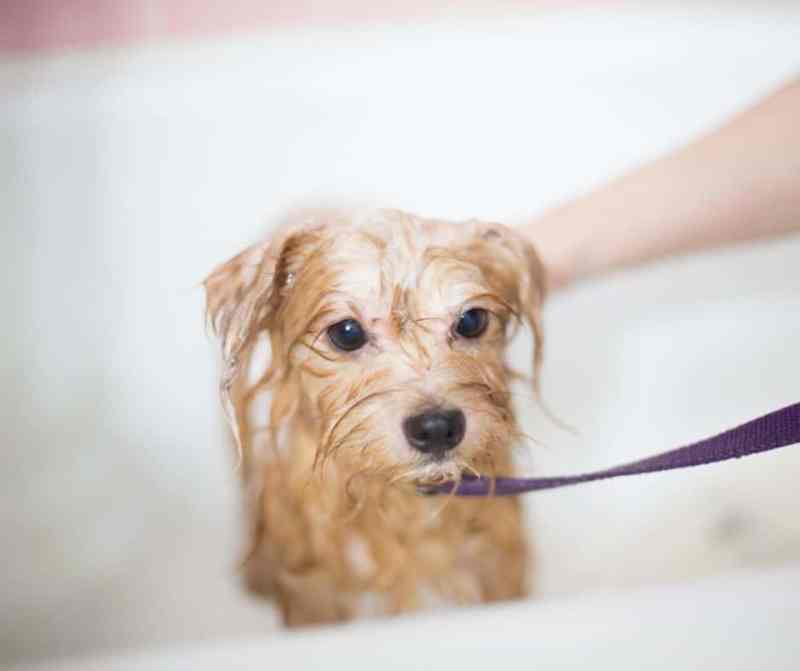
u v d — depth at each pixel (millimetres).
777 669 534
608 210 790
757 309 840
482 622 559
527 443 684
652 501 787
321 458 632
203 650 572
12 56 933
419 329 589
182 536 841
